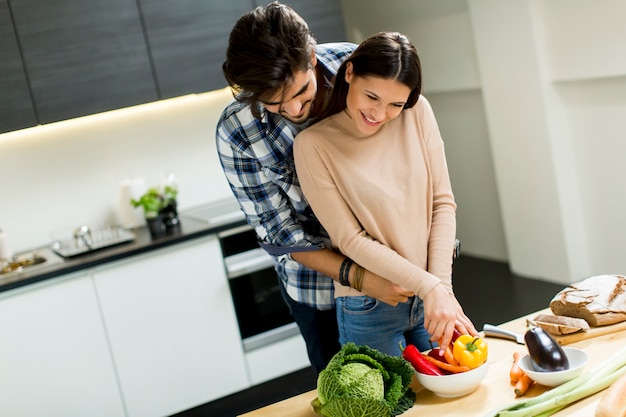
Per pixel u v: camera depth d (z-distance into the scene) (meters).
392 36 2.00
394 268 2.14
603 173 4.45
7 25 3.85
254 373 4.14
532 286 4.86
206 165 4.71
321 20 4.44
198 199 4.71
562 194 4.60
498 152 4.93
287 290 2.65
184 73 4.20
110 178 4.48
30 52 3.89
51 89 3.95
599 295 2.14
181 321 3.97
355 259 2.21
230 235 4.03
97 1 3.99
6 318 3.66
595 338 2.08
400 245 2.22
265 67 1.91
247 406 4.14
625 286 2.17
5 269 3.84
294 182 2.38
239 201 2.46
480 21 4.75
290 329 4.18
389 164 2.18
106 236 4.10
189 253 3.96
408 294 2.20
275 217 2.42
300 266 2.56
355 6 6.09
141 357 3.92
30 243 4.33
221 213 4.25
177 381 3.99
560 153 4.57
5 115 3.89
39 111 3.94
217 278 4.02
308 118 2.27
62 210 4.38
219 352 4.05
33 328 3.71
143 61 4.11
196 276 3.98
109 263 3.80
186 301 3.97
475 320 4.59
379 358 1.94
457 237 5.83
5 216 4.27
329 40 4.47
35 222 4.33
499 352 2.11
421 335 2.45
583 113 4.43
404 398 1.95
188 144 4.65
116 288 3.83
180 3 4.15
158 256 3.90
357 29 6.15
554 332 2.12
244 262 4.06
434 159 2.26
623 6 3.90
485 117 5.21
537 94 4.52
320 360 2.76
